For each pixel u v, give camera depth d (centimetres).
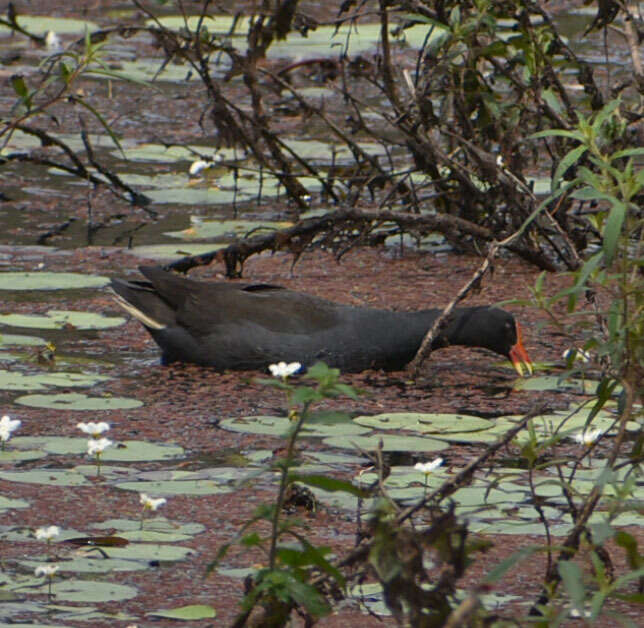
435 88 1352
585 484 830
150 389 1027
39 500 796
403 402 1017
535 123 1367
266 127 1575
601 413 975
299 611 607
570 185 688
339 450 898
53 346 1097
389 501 521
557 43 1306
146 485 827
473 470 625
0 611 645
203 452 892
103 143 1886
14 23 1375
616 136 1199
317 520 780
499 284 1346
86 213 1584
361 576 576
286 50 2458
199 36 1495
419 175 1723
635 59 1305
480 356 1155
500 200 1406
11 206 1599
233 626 565
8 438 876
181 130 1966
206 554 729
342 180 1518
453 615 475
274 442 914
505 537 752
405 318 1101
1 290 1268
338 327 1091
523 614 654
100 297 1272
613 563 726
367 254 1464
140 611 654
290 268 1395
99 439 847
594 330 1167
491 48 1266
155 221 1559
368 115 2050
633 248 1148
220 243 1464
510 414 984
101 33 1448
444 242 1525
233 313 1093
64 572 697
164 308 1111
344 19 1390
